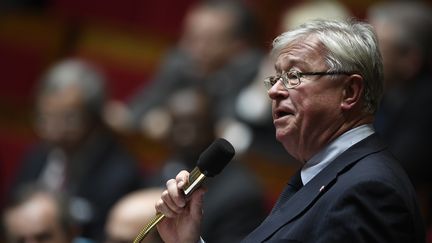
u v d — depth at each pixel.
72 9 16.56
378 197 5.42
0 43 15.79
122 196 11.73
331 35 5.82
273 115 5.95
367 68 5.81
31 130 14.77
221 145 5.85
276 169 12.16
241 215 10.55
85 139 12.08
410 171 10.48
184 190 5.94
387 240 5.34
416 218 5.61
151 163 12.84
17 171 13.28
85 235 11.17
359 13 14.69
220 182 10.69
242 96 12.73
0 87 15.58
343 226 5.36
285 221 5.70
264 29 15.52
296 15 12.55
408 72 10.83
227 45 13.44
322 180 5.74
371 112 5.92
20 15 15.91
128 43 15.80
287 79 5.86
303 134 5.88
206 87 13.17
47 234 9.59
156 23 16.48
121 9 16.53
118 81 15.62
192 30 13.62
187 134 10.98
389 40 10.72
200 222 6.19
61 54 15.70
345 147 5.85
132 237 9.02
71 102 12.02
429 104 10.73
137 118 13.26
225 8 13.59
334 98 5.80
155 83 13.67
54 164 12.38
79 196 11.78
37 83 15.59
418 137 10.59
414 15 10.86
